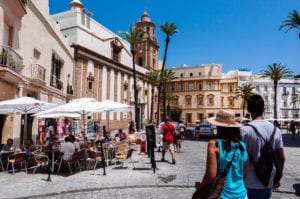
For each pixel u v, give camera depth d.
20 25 16.00
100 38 40.31
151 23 62.28
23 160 9.87
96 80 38.53
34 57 19.16
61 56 27.00
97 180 8.25
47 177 8.80
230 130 2.58
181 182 7.89
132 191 7.09
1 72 12.75
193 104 69.00
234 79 70.44
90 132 32.59
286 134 41.50
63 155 9.56
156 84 51.66
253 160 2.98
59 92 26.12
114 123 42.66
